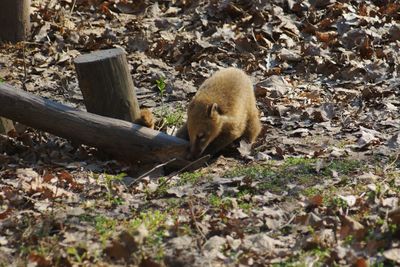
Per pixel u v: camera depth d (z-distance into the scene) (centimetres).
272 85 1576
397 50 1716
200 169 1196
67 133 1214
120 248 834
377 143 1241
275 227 911
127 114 1262
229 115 1270
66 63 1728
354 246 823
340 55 1709
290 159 1178
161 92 1438
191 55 1753
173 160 1137
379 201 942
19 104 1201
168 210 986
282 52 1722
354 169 1109
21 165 1200
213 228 907
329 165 1118
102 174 1152
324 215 934
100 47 1803
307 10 1912
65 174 1105
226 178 1095
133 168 1221
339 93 1541
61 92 1584
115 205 1012
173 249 859
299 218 913
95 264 828
